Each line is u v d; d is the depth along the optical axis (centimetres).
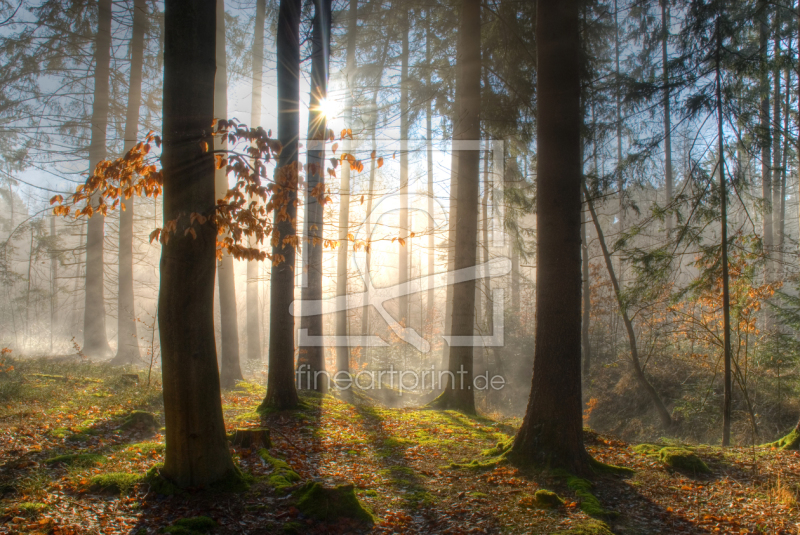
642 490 638
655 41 1105
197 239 534
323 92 1106
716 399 1269
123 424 781
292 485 574
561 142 715
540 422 705
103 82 1767
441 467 723
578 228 718
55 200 562
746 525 541
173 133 523
